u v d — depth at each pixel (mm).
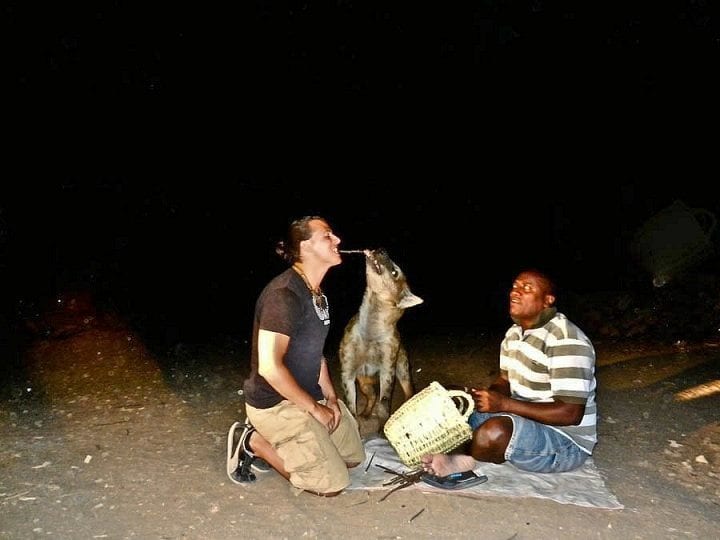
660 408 4484
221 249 9484
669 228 6668
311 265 3291
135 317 7121
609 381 5051
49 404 4727
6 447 3992
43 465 3746
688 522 3105
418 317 7215
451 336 6430
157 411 4566
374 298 3836
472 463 3438
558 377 3277
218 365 5613
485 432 3391
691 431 4109
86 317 6945
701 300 6438
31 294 7371
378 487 3379
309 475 3252
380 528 3059
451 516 3133
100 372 5441
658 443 3951
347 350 4020
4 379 5277
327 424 3230
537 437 3344
